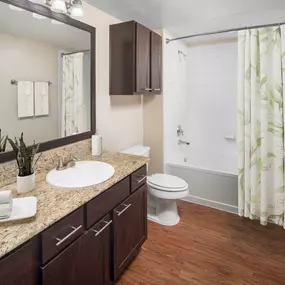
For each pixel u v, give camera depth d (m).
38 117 1.57
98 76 2.14
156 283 1.68
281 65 2.22
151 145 2.99
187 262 1.89
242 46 2.36
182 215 2.64
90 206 1.27
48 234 1.01
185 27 2.62
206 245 2.11
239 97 2.42
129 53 2.14
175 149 3.32
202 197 2.89
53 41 1.63
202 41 3.36
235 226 2.42
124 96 2.59
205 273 1.77
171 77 3.05
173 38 2.95
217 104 3.43
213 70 3.39
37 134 1.57
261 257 1.95
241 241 2.17
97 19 2.07
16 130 1.43
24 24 1.43
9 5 1.34
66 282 1.14
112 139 2.44
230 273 1.77
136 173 1.74
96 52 2.08
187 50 3.52
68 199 1.19
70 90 1.81
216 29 2.72
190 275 1.75
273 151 2.35
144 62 2.29
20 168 1.27
